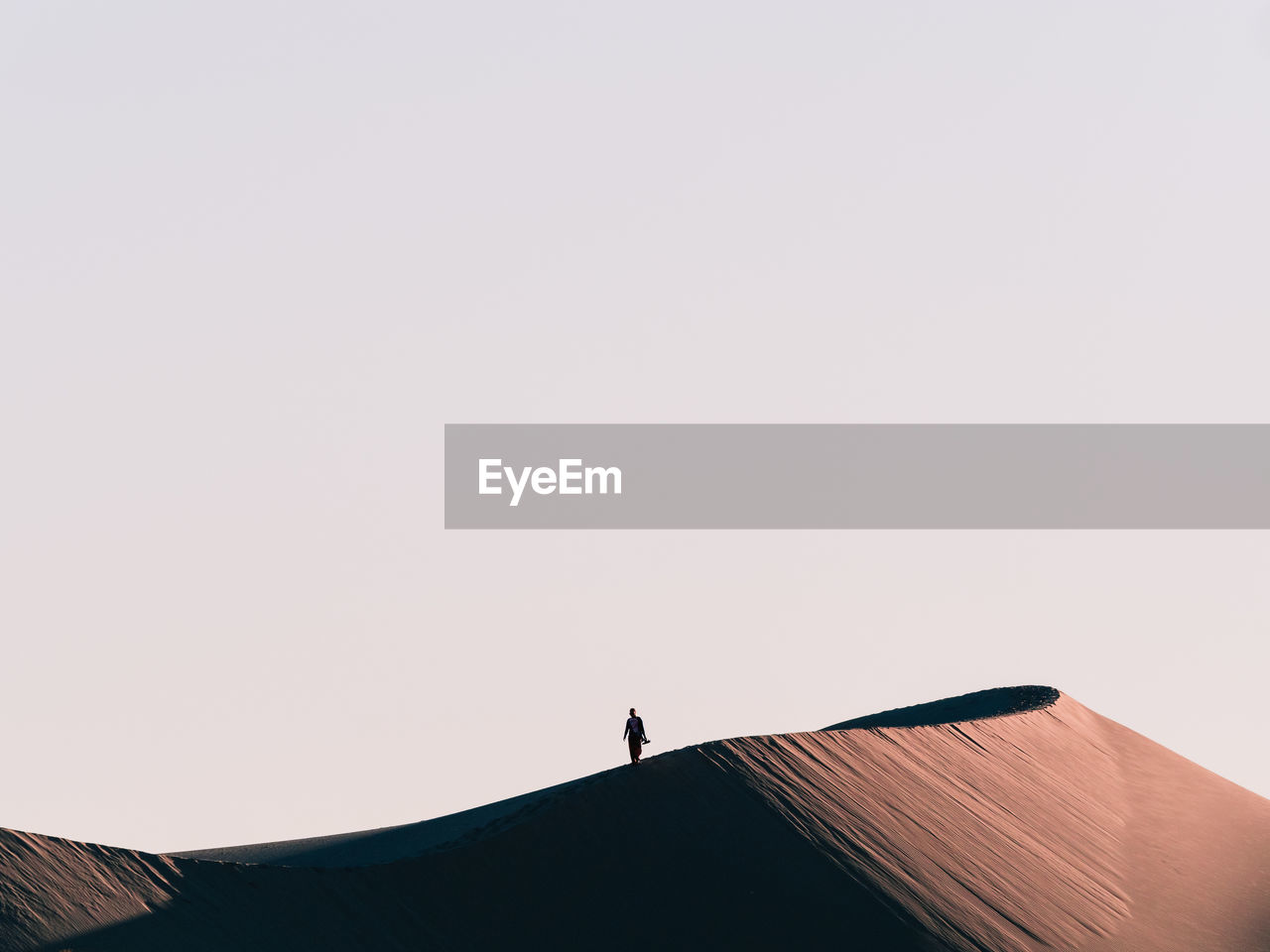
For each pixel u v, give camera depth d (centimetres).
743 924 3017
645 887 2991
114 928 2222
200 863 2466
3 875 2206
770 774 3628
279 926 2431
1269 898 4791
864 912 3244
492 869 2831
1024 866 4122
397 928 2592
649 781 3294
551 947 2736
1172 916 4331
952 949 3275
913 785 4191
